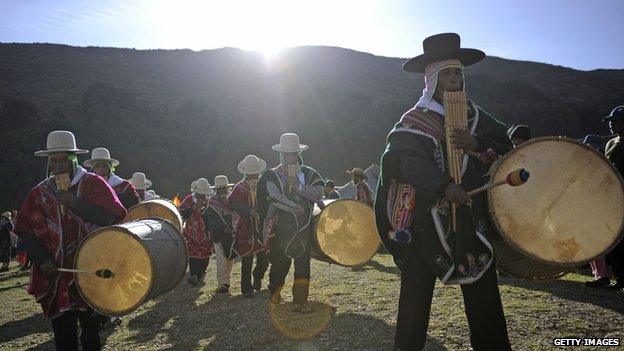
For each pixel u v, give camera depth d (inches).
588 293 262.8
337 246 294.8
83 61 4074.8
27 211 179.0
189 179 2165.4
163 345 229.9
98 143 2241.6
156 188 2034.9
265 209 277.4
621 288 268.5
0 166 1951.3
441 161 138.8
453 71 144.0
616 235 123.6
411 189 141.3
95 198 183.6
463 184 137.1
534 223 130.2
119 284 175.6
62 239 178.1
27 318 329.1
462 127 137.9
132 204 311.3
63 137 183.6
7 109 2443.4
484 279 134.6
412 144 139.3
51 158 183.3
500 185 131.2
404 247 146.6
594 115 3543.3
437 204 136.7
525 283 292.5
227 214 363.3
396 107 3068.4
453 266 133.0
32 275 179.5
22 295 443.2
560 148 130.8
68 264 178.2
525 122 3294.8
